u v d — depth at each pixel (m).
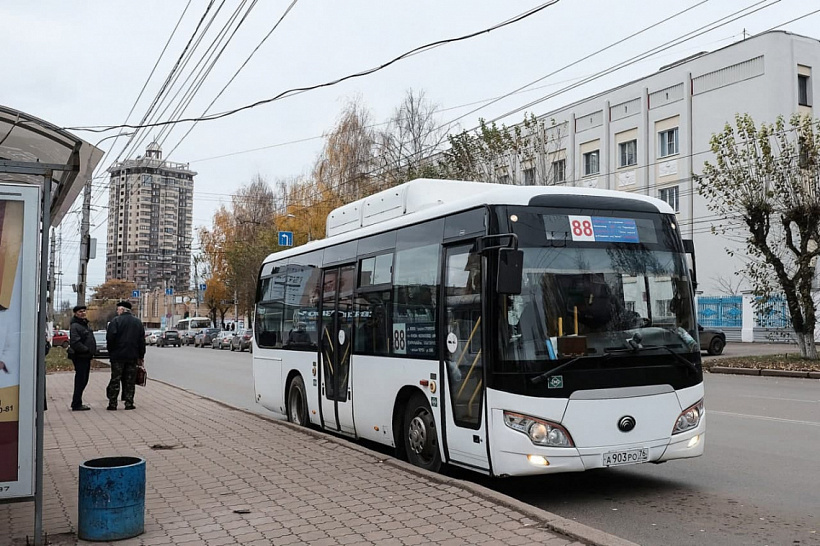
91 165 6.70
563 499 7.16
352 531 5.68
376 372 9.16
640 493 7.31
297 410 12.03
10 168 5.46
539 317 6.71
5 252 5.38
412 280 8.45
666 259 7.42
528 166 31.80
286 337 12.52
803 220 23.41
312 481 7.48
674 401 7.07
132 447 9.88
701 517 6.37
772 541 5.65
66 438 10.69
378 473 7.75
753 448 9.48
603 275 7.05
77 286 28.73
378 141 41.41
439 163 32.78
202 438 10.54
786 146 24.06
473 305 7.16
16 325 5.40
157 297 99.31
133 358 14.39
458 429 7.33
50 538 5.69
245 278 53.19
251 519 6.11
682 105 38.69
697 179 25.53
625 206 7.43
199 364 33.72
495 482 7.95
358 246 10.06
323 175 42.72
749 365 23.31
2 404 5.35
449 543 5.32
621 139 41.97
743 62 36.09
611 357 6.81
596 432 6.67
